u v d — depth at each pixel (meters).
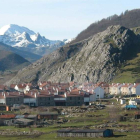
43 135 171.88
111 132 167.00
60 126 194.12
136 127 185.50
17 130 187.12
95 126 190.12
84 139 158.50
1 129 192.12
